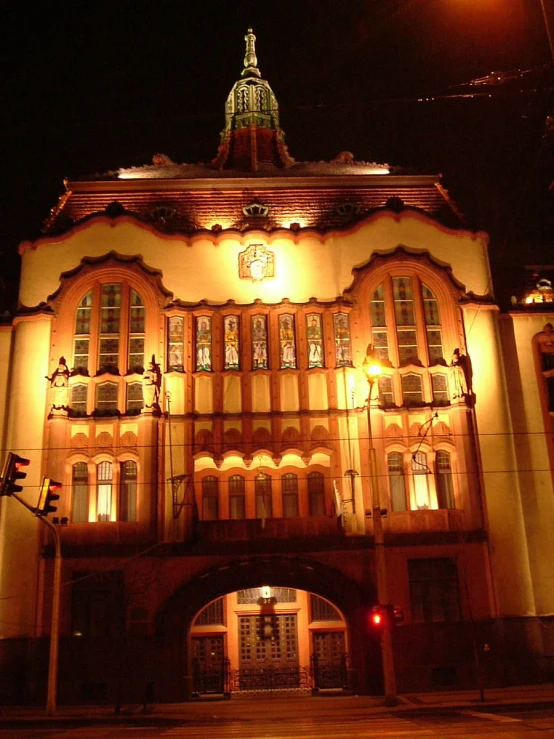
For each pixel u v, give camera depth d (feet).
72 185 142.72
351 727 70.08
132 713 96.22
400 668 111.65
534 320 134.82
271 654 127.75
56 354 126.11
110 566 115.14
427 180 145.59
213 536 117.19
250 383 125.90
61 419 121.08
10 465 85.25
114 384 125.59
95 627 113.70
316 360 127.44
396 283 133.08
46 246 132.98
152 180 142.72
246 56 172.55
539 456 126.72
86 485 121.29
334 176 144.77
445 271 132.87
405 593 115.75
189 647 114.93
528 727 63.62
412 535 118.21
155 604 114.52
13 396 124.16
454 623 114.83
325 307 129.59
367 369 99.55
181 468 121.08
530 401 129.90
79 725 85.15
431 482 122.83
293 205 140.67
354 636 112.78
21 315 127.85
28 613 113.39
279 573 115.24
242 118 163.32
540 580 119.55
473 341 129.90
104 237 133.18
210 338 128.06
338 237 134.51
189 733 70.23
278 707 98.48
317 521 118.11
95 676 110.73
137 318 129.49
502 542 119.55
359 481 120.98
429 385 127.24
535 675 113.50
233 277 132.05
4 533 116.98
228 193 142.10
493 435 124.88
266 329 129.08
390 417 125.49
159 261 132.36
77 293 129.70
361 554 117.29
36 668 110.63
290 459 124.57
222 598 130.82
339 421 123.95
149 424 120.88
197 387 125.80
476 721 71.36
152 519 117.39
